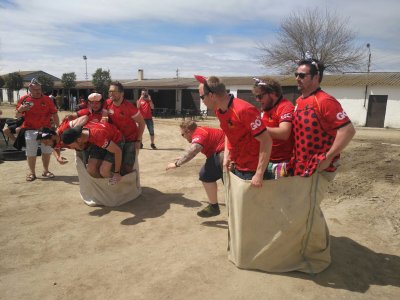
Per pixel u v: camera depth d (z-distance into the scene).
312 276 3.52
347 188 6.61
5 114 27.69
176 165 4.78
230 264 3.76
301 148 3.41
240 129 3.56
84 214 5.17
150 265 3.73
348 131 3.14
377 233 4.61
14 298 3.18
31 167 6.91
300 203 3.44
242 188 3.54
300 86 3.39
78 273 3.58
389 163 9.05
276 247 3.56
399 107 24.50
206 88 3.51
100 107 5.80
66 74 40.81
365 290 3.33
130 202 5.70
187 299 3.17
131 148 5.63
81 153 5.54
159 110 31.27
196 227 4.72
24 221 4.89
